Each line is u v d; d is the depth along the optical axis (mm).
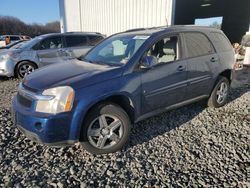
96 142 3164
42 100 2867
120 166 3014
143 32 4020
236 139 3666
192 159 3148
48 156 3232
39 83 3066
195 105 5090
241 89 6398
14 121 3184
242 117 4484
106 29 14148
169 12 9711
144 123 4238
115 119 3215
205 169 2941
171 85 3789
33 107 2904
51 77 3188
